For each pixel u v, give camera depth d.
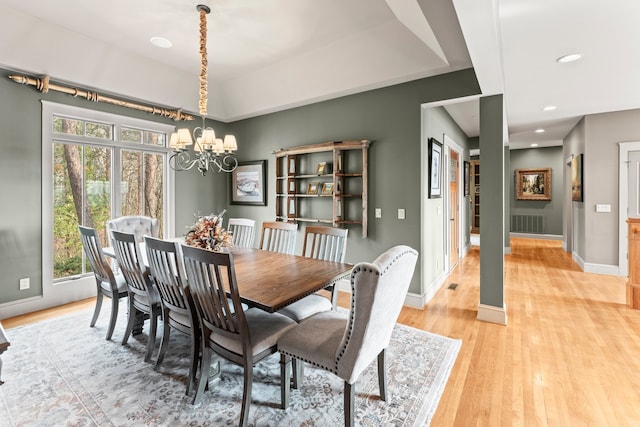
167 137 4.46
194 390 1.96
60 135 3.50
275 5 2.63
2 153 3.11
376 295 1.42
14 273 3.21
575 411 1.83
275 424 1.71
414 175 3.41
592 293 4.00
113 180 3.94
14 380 2.09
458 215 5.92
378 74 3.35
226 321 1.70
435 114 4.05
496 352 2.51
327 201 4.15
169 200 4.52
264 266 2.41
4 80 3.09
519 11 2.15
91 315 3.20
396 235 3.56
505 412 1.83
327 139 4.06
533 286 4.32
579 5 2.08
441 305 3.57
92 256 2.71
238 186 5.13
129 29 3.03
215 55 3.58
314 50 3.44
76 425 1.69
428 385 2.07
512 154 8.98
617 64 3.02
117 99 3.86
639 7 2.10
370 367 2.29
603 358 2.41
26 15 2.78
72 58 3.24
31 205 3.30
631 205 4.70
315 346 1.67
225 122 5.22
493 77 2.63
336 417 1.77
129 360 2.34
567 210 6.76
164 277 2.02
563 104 4.39
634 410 1.83
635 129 4.65
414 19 2.50
